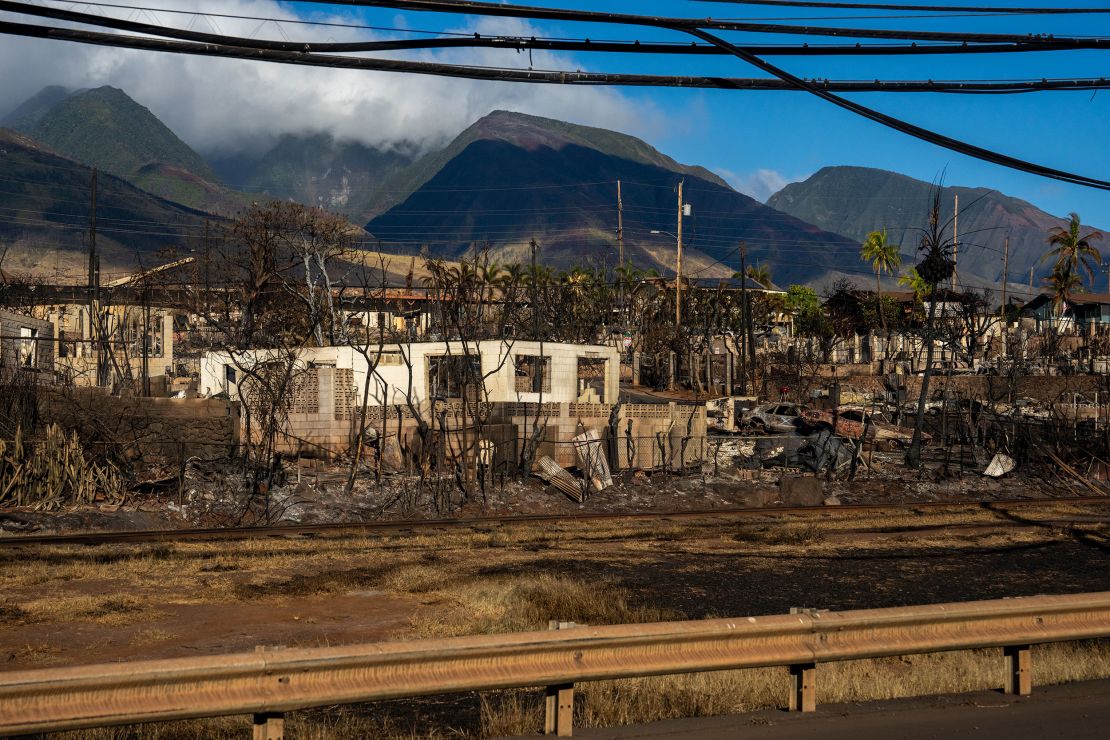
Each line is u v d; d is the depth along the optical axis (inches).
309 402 1439.5
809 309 4493.1
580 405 1533.0
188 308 2556.6
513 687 302.7
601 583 681.0
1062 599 371.9
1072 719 339.0
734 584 695.7
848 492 1454.2
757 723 333.4
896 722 334.6
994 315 3437.5
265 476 1200.8
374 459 1417.3
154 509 1059.9
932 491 1477.6
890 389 2743.6
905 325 3654.0
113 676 261.6
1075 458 1668.3
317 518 1104.8
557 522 1070.4
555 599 596.7
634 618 550.9
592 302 3316.9
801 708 348.2
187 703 268.1
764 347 3420.3
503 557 826.2
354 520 1115.3
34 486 1050.1
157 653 475.2
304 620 559.8
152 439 1250.0
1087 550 903.7
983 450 1792.6
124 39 440.5
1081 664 425.1
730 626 327.0
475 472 1284.4
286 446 1421.0
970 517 1169.4
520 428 1450.5
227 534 928.3
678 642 321.7
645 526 1048.2
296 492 1173.1
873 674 421.4
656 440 1533.0
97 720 259.1
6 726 250.8
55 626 538.6
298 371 1422.2
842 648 343.0
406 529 992.2
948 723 333.4
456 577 703.1
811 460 1627.7
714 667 324.2
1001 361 2829.7
